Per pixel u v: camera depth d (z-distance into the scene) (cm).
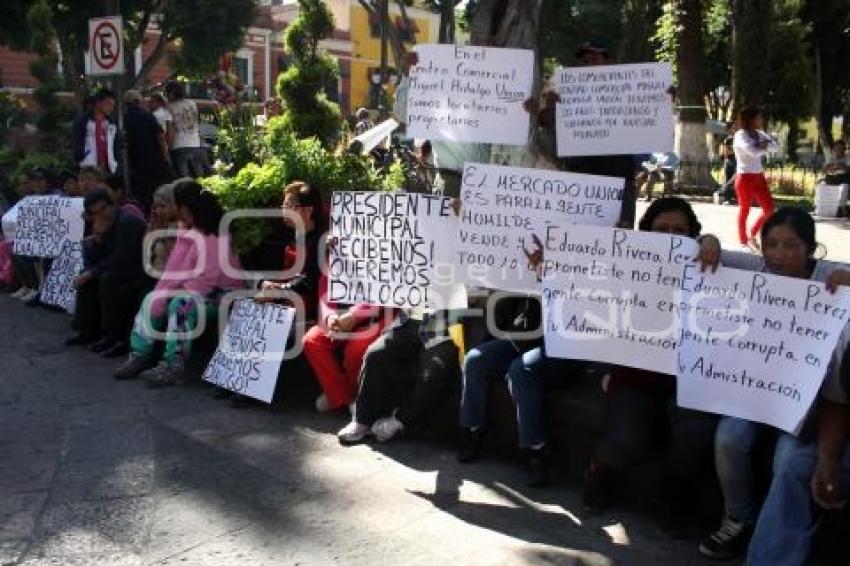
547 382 418
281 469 439
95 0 2305
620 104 441
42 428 491
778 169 2217
